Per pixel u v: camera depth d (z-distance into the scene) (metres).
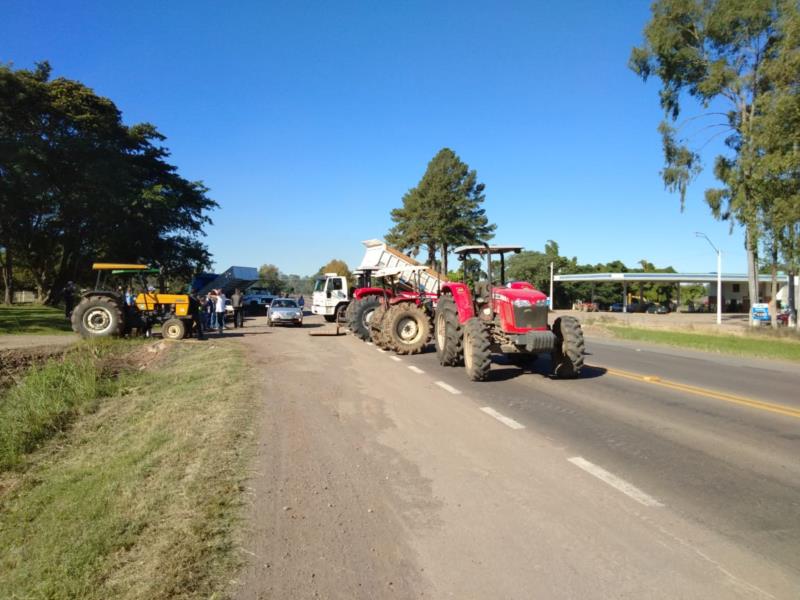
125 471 5.23
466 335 10.32
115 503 4.45
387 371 11.50
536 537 3.83
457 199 57.12
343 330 23.23
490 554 3.60
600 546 3.69
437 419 7.21
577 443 6.09
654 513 4.21
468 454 5.70
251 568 3.42
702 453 5.71
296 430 6.62
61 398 9.48
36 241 37.81
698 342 20.02
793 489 4.70
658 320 43.25
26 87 30.47
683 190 33.03
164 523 4.03
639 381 10.30
